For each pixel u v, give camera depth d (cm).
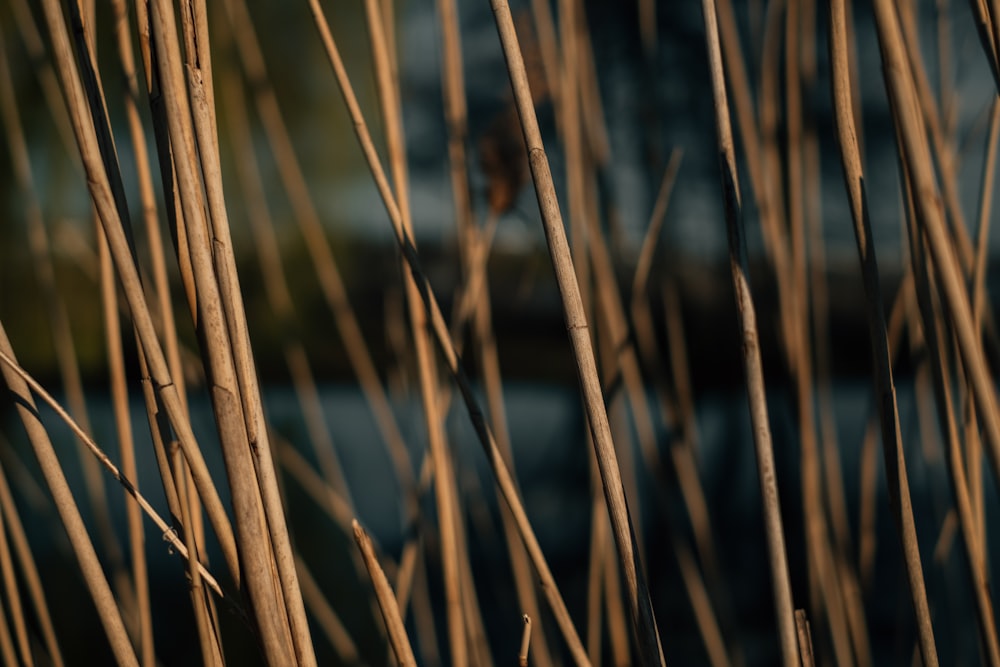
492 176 131
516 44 99
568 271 99
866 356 464
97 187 97
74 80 97
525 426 465
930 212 98
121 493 301
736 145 193
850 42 153
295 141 476
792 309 137
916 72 122
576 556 293
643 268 141
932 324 105
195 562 102
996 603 207
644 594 100
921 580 101
